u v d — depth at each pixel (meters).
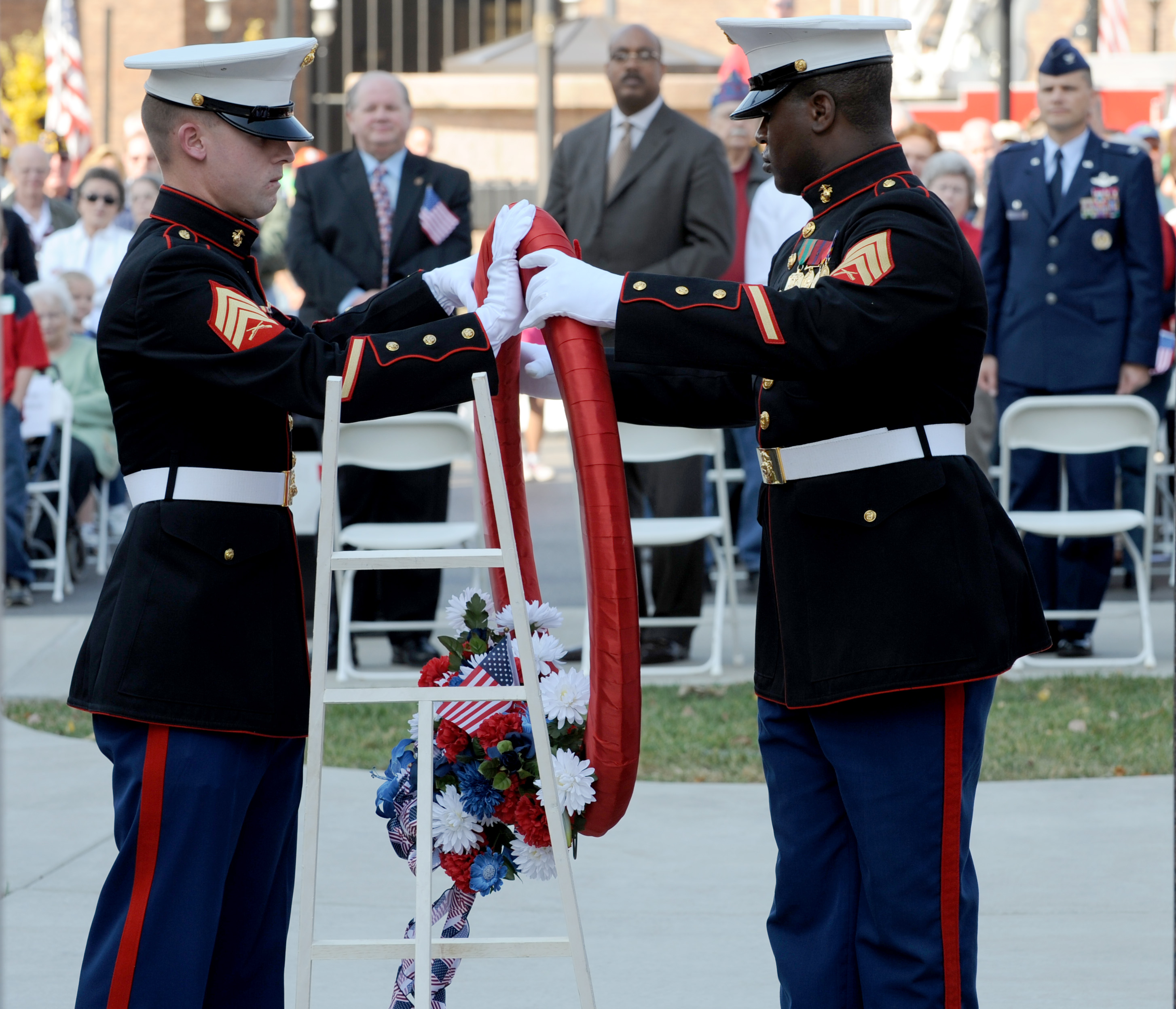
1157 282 14.43
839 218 5.83
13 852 9.85
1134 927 8.52
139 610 5.73
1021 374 14.69
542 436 29.09
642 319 5.51
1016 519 13.95
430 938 5.44
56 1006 7.54
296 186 14.45
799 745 6.00
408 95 14.38
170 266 5.75
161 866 5.66
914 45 32.75
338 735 12.35
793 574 5.81
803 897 6.03
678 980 7.96
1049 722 12.47
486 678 5.77
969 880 5.86
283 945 6.25
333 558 5.45
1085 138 14.61
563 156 14.55
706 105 32.62
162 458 5.83
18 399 17.27
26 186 21.48
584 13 46.41
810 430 5.77
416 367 5.64
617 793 5.74
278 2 35.81
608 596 5.66
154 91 5.91
